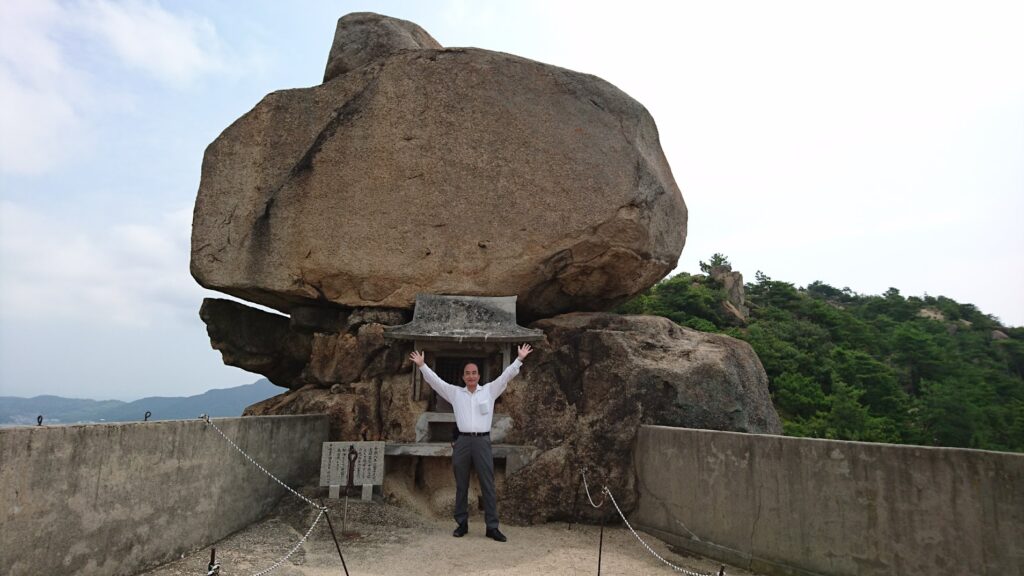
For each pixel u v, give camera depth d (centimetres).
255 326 1152
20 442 432
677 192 1152
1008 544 453
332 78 1196
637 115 1066
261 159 1060
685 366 913
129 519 539
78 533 482
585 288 1066
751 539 646
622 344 928
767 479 639
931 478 506
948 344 5991
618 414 880
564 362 931
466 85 1034
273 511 791
